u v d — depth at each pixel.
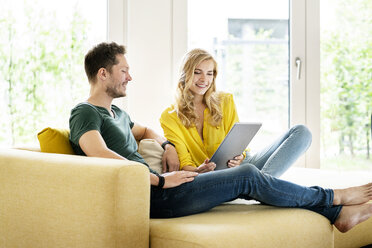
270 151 2.47
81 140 1.95
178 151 2.48
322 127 3.53
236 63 3.43
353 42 3.53
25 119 3.19
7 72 3.17
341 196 1.98
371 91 3.54
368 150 3.56
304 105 3.45
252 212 1.90
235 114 2.66
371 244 2.42
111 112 2.22
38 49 3.19
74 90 3.22
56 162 1.81
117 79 2.16
